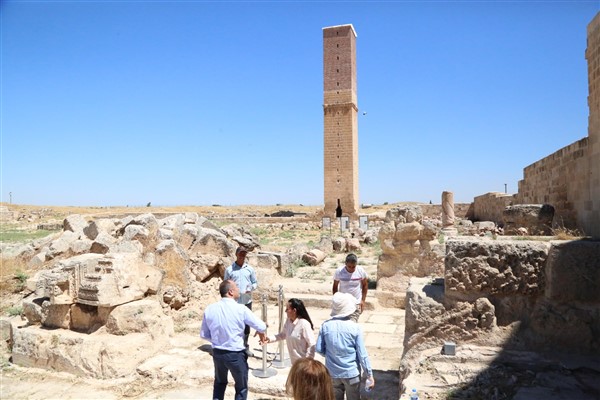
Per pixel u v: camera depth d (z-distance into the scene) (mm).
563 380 5078
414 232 13070
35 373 7926
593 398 4746
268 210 79438
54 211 65562
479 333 5902
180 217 15039
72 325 8602
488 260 5914
